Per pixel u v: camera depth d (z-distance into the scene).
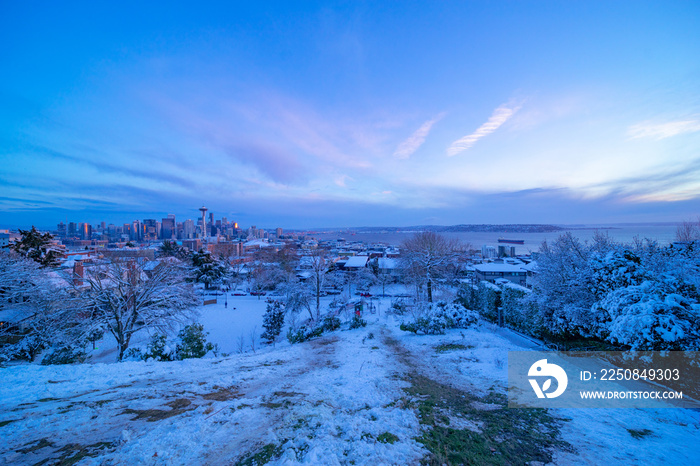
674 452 5.23
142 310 22.88
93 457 4.34
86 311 22.72
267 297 52.31
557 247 16.67
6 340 24.78
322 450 4.61
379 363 12.34
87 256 78.19
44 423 5.57
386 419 6.25
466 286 33.44
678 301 8.77
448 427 6.08
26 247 42.22
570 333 14.66
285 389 8.63
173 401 7.11
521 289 20.67
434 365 12.12
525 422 6.49
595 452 5.18
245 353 17.20
